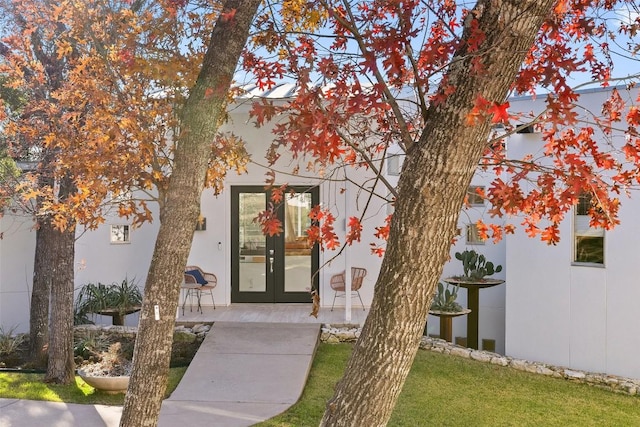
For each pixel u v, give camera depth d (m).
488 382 8.07
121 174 5.33
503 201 3.61
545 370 8.66
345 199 10.38
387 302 2.80
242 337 8.98
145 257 11.67
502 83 2.67
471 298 10.61
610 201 3.53
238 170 6.62
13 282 11.30
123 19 5.68
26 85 7.07
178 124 5.58
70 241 7.89
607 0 3.83
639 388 7.96
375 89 2.79
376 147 4.68
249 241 11.31
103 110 5.41
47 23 6.51
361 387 2.82
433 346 9.46
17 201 8.10
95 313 10.80
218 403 6.60
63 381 7.76
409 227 2.74
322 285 11.10
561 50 3.23
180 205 4.23
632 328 8.57
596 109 8.67
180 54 5.34
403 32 2.90
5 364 9.12
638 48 3.86
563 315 9.29
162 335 4.21
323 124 2.50
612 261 8.77
